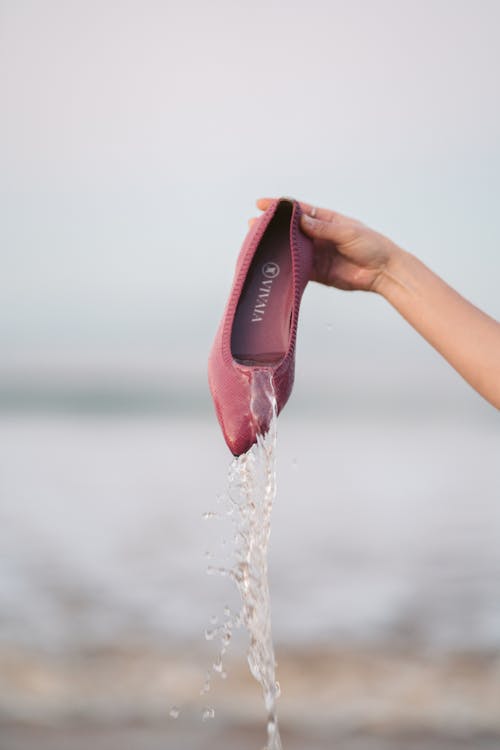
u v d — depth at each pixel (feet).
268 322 7.40
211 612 22.00
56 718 15.38
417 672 17.67
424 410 80.43
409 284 7.02
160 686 17.04
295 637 20.18
